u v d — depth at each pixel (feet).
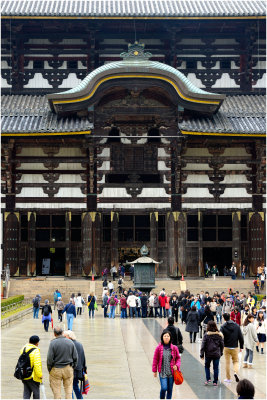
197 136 205.05
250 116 215.72
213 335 69.26
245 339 82.38
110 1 243.19
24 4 233.76
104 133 209.05
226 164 215.10
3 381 71.31
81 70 230.48
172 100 205.36
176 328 68.03
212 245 212.84
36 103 223.10
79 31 230.27
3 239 210.38
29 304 177.27
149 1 240.53
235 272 207.72
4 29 224.53
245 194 215.10
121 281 186.80
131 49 207.00
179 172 210.59
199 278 209.77
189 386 68.39
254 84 232.32
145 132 212.43
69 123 207.31
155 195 212.64
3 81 229.45
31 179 212.64
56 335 54.95
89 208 211.20
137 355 88.79
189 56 231.91
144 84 200.85
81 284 193.77
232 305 134.62
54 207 211.82
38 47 230.27
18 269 209.97
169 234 211.41
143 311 151.12
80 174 212.64
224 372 78.28
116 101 208.85
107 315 153.07
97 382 69.82
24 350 54.44
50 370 54.34
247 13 219.00
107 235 218.59
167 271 211.00
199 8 231.09
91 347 96.68
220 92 231.09
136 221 220.23
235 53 231.91
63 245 212.64
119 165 212.43
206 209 212.84
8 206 211.41
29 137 204.64
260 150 210.79
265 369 81.25
